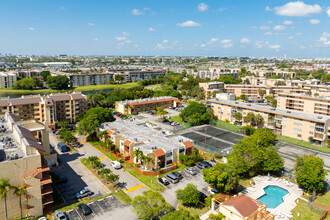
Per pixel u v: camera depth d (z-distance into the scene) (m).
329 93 196.12
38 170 68.12
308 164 81.25
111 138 117.44
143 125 140.12
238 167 87.69
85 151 114.94
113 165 98.31
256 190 83.75
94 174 92.81
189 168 97.88
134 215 69.00
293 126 137.50
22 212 66.75
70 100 161.12
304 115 136.88
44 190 70.62
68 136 119.06
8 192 64.19
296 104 178.25
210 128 157.88
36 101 146.25
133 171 95.56
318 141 129.38
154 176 91.88
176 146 104.12
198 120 160.88
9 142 77.31
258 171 96.38
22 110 142.12
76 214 69.00
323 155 116.19
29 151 68.44
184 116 170.75
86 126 124.62
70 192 80.19
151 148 100.31
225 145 127.31
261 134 116.56
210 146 124.44
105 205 73.50
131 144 104.50
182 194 71.88
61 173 93.00
